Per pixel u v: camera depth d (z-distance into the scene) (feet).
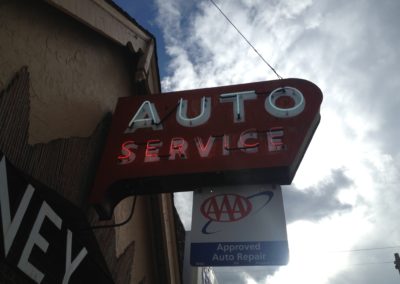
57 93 19.67
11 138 15.93
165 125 22.44
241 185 20.68
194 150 20.85
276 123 21.22
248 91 22.97
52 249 16.05
